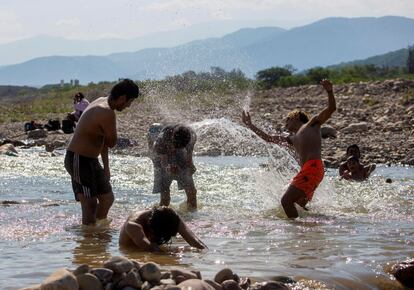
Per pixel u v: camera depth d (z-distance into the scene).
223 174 15.95
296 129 11.34
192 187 11.09
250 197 12.28
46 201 11.52
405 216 10.44
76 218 9.83
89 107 9.63
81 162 9.42
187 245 7.89
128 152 22.12
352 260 7.10
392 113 28.14
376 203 11.82
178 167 11.05
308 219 10.06
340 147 21.61
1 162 18.36
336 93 37.25
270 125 26.39
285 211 10.33
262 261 7.03
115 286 5.58
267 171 13.28
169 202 11.25
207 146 22.36
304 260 7.08
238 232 8.84
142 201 11.75
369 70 88.69
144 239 7.66
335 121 27.16
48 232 8.71
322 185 12.35
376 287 6.36
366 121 27.02
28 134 27.28
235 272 6.49
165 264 6.87
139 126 28.36
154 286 5.60
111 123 9.55
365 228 9.23
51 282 5.22
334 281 6.33
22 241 8.09
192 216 10.28
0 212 10.20
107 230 8.95
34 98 70.19
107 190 9.68
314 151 10.71
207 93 30.41
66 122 28.19
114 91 9.65
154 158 11.22
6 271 6.52
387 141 22.53
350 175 15.21
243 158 20.58
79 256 7.27
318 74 63.62
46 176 15.30
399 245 7.97
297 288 6.08
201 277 5.98
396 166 18.70
